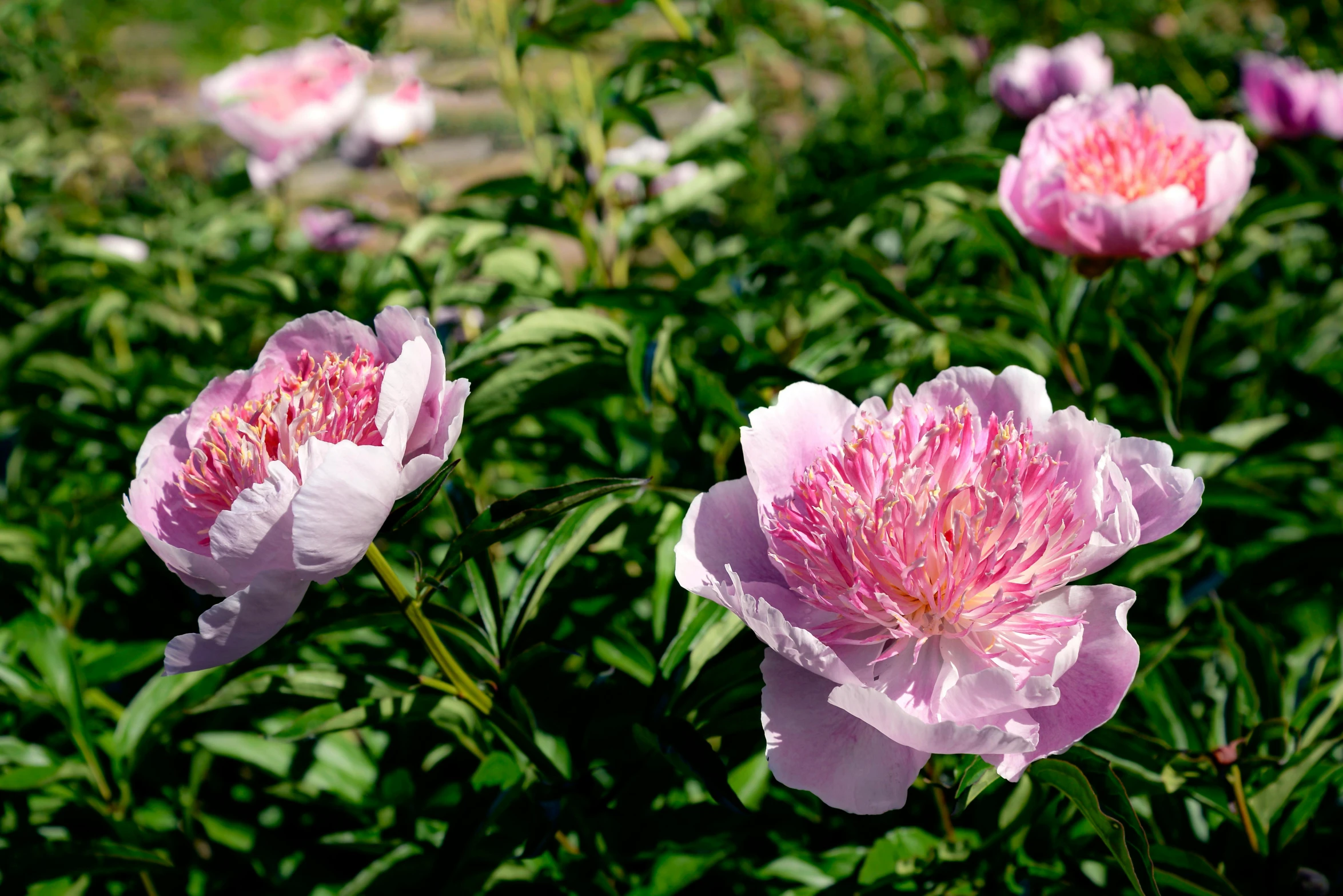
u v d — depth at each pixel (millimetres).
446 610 703
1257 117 1143
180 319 1047
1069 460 680
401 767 820
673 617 791
